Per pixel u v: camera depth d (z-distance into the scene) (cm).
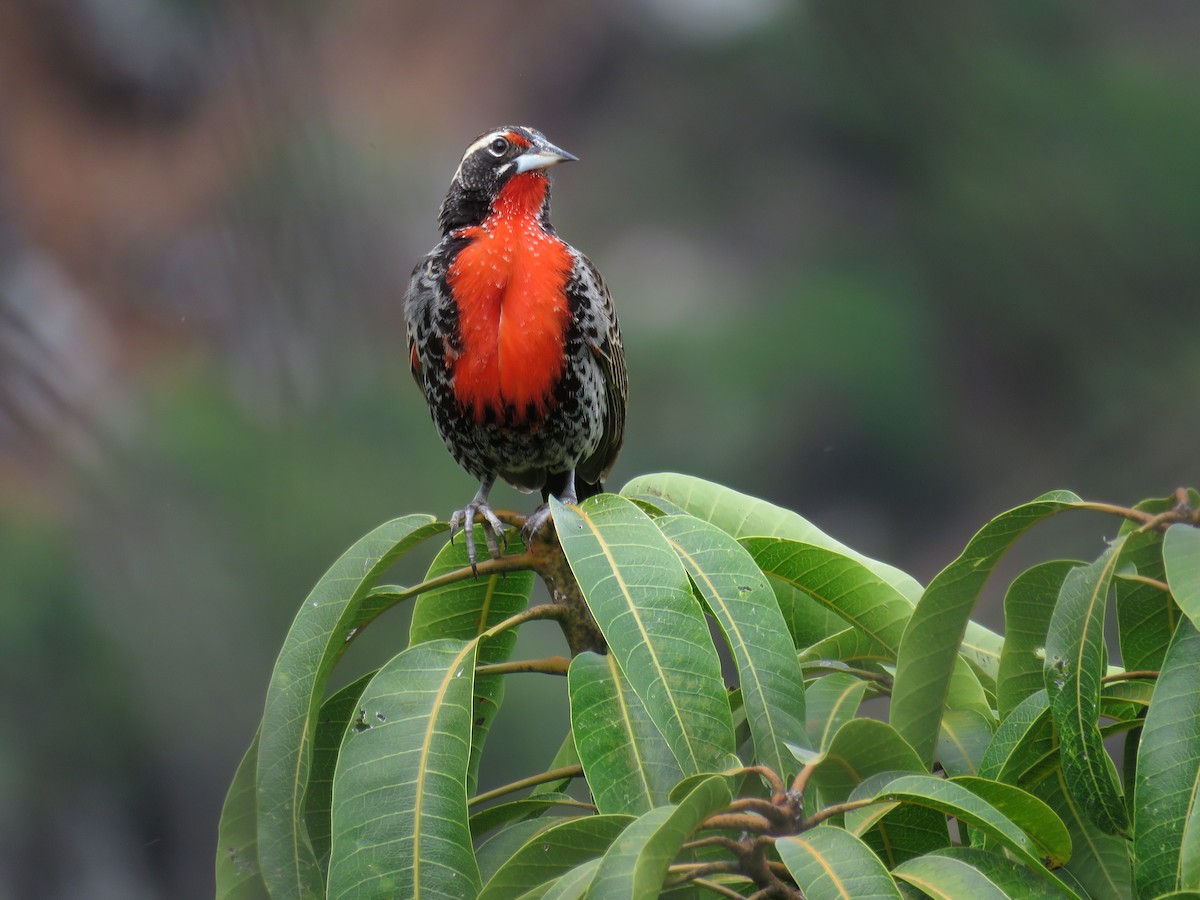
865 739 322
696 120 2812
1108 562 339
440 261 563
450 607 426
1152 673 359
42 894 1445
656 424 2294
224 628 1477
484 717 418
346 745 341
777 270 2600
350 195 1484
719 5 2867
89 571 1493
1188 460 2114
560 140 2906
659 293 2642
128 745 1474
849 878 279
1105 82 2320
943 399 2342
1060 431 2259
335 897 325
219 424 1503
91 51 2102
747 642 341
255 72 1329
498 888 321
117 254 1984
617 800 328
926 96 2391
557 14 2867
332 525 1490
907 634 366
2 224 2050
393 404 1569
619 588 339
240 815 376
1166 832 310
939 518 2367
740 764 322
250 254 1377
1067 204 2203
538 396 566
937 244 2403
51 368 1587
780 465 2331
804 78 2556
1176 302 2220
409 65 2845
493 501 1579
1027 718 347
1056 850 318
